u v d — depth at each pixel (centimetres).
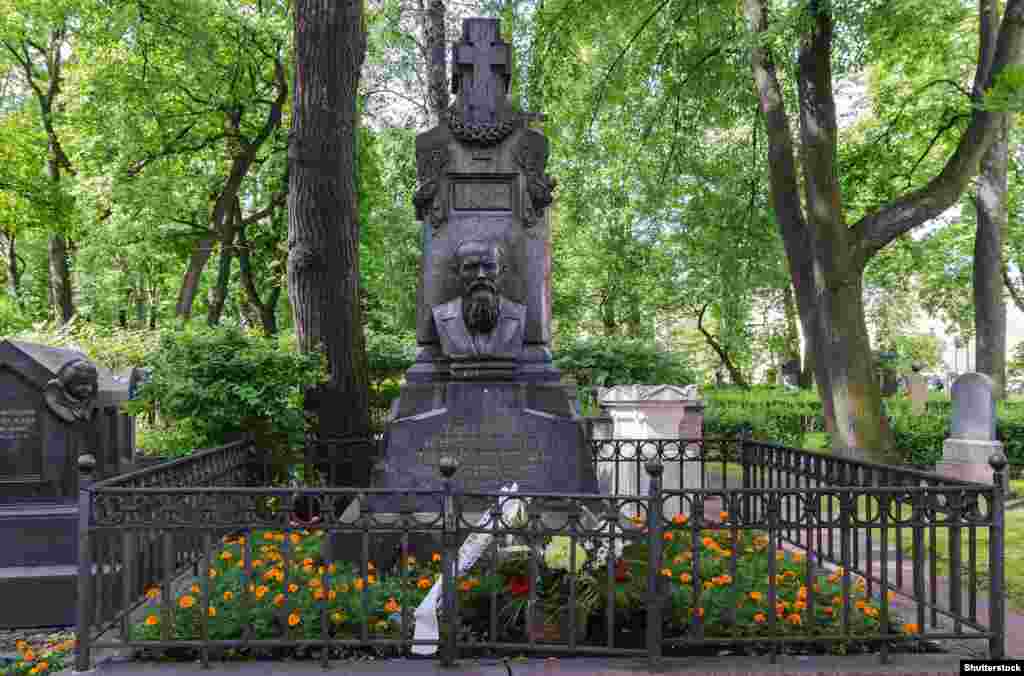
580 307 2809
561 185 1555
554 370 690
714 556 547
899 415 1510
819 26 1139
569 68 1530
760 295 3195
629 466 943
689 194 1616
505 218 698
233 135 2241
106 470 759
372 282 2255
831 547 573
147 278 2759
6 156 2214
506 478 632
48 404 616
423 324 699
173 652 449
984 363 1586
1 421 618
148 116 2006
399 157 2116
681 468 800
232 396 777
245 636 428
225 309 3153
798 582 518
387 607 455
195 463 605
